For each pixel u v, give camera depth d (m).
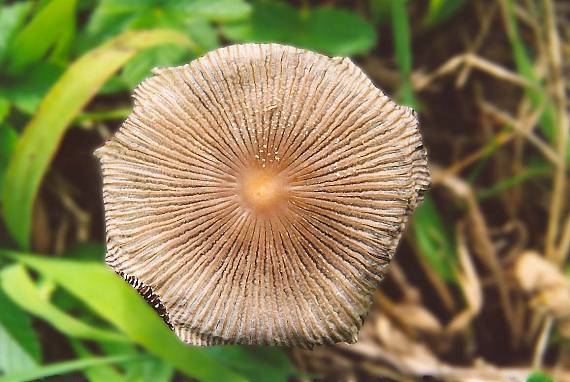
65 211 0.17
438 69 0.17
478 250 0.17
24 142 0.15
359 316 0.13
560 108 0.17
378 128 0.13
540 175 0.18
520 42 0.17
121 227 0.13
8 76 0.15
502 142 0.17
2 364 0.15
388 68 0.17
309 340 0.13
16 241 0.16
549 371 0.17
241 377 0.15
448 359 0.17
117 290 0.15
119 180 0.13
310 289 0.13
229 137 0.13
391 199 0.13
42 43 0.15
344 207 0.13
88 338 0.15
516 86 0.17
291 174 0.13
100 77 0.15
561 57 0.18
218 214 0.13
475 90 0.17
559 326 0.17
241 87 0.13
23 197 0.15
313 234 0.13
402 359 0.17
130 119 0.13
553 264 0.17
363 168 0.13
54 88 0.15
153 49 0.15
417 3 0.17
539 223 0.17
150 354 0.15
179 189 0.13
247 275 0.13
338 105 0.13
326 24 0.16
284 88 0.13
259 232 0.13
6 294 0.15
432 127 0.17
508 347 0.17
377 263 0.13
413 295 0.17
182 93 0.13
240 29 0.16
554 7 0.18
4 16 0.15
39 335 0.16
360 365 0.17
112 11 0.15
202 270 0.13
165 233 0.13
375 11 0.17
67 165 0.16
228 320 0.13
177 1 0.15
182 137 0.13
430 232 0.17
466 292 0.17
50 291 0.16
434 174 0.17
